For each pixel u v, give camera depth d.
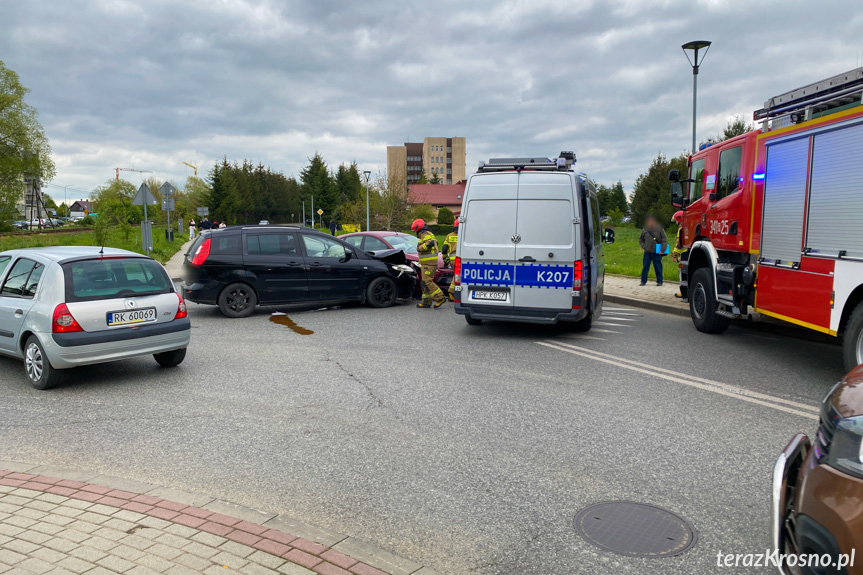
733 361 7.83
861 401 2.56
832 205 6.31
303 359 8.06
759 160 7.93
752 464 4.49
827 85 6.47
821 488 2.39
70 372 7.48
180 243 40.62
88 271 6.85
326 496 4.04
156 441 5.08
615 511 3.79
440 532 3.56
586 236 9.24
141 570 2.99
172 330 7.17
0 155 56.22
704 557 3.27
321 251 12.48
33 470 4.36
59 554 3.14
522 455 4.71
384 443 4.99
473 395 6.32
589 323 9.91
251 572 2.99
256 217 96.38
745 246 8.41
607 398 6.17
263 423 5.52
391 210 52.75
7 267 7.45
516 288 9.16
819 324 6.50
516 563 3.23
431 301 13.17
